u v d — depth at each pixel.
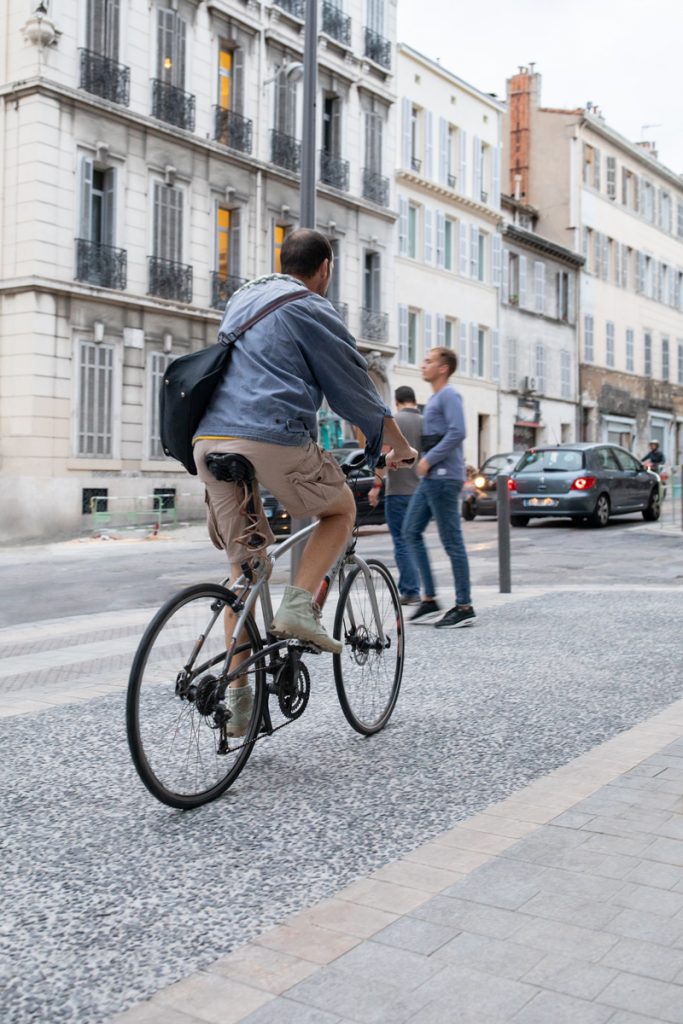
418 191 37.12
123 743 4.50
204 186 27.94
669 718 4.80
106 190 25.53
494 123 41.84
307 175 10.59
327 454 3.97
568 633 7.31
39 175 23.41
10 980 2.42
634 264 54.12
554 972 2.38
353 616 4.50
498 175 42.19
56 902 2.85
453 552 7.61
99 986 2.38
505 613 8.37
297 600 3.96
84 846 3.28
